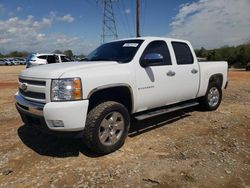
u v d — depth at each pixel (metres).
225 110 7.23
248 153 4.29
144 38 5.23
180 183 3.37
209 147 4.53
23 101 4.34
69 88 3.80
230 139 4.92
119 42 5.50
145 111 5.25
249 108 7.49
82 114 3.86
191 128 5.59
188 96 6.14
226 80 7.56
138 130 5.45
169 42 5.64
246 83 14.69
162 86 5.23
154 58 4.85
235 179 3.47
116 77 4.32
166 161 3.99
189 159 4.06
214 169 3.73
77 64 4.45
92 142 4.04
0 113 7.04
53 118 3.76
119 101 4.74
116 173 3.64
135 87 4.68
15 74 24.75
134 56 4.79
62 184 3.38
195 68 6.18
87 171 3.71
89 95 3.96
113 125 4.31
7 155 4.27
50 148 4.55
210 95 6.96
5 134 5.28
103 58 5.13
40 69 4.25
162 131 5.40
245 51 39.81
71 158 4.14
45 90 3.89
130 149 4.46
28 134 5.27
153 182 3.40
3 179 3.54
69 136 3.91
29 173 3.68
